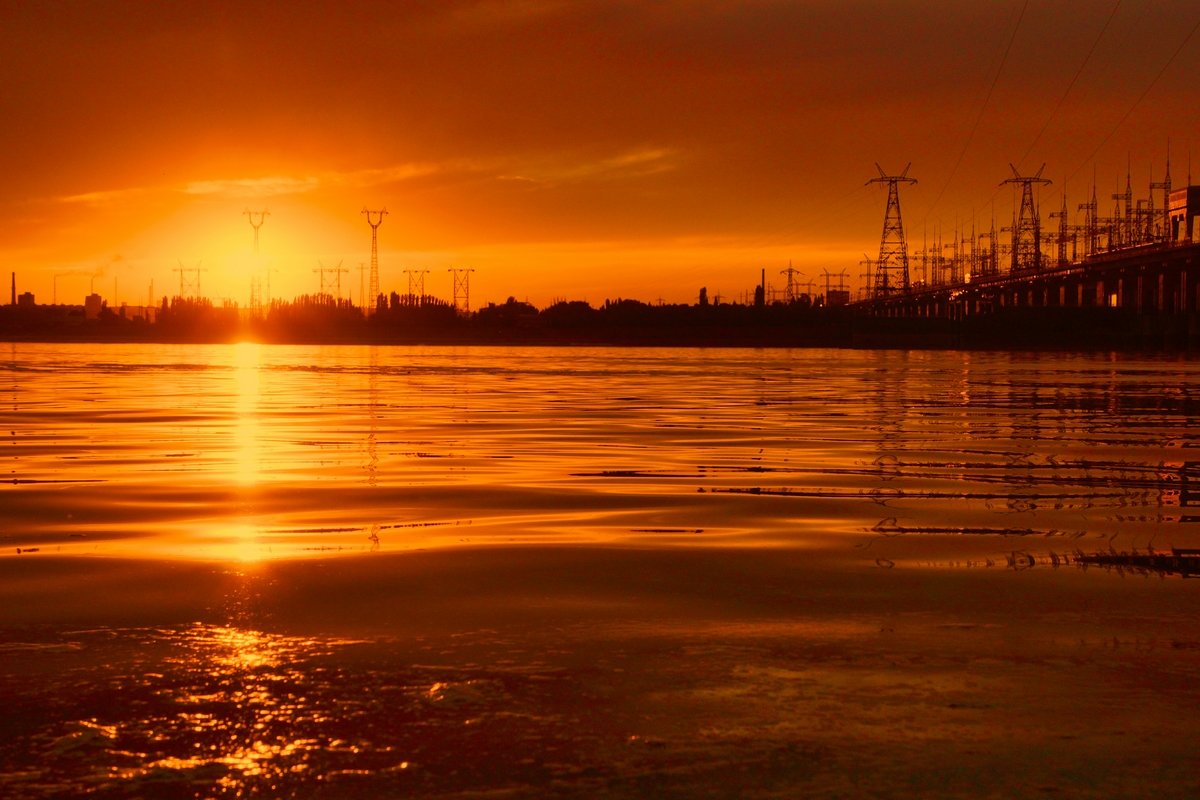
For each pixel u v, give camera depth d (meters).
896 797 7.02
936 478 22.09
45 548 14.48
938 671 9.34
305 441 29.69
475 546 14.70
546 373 83.25
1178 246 173.50
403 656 9.71
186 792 7.11
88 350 166.62
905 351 184.12
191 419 37.44
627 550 14.45
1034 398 51.97
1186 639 10.27
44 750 7.72
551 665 9.48
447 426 34.84
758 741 7.86
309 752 7.69
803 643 10.14
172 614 11.08
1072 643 10.12
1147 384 67.00
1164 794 7.05
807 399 50.66
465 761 7.55
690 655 9.77
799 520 16.92
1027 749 7.72
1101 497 19.47
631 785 7.18
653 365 105.44
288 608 11.32
